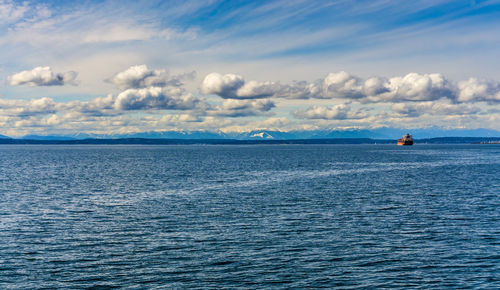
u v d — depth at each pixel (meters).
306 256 28.70
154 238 33.41
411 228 36.75
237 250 30.06
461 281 24.34
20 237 33.62
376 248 30.58
